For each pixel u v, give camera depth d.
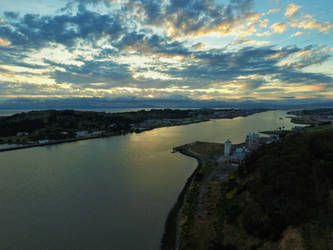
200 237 42.28
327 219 35.88
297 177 43.78
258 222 39.34
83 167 98.31
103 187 73.81
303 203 39.12
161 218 53.75
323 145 53.25
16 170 94.06
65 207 59.62
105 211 57.38
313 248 32.19
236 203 50.25
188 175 86.69
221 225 44.75
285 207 38.94
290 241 34.53
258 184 50.38
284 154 55.16
